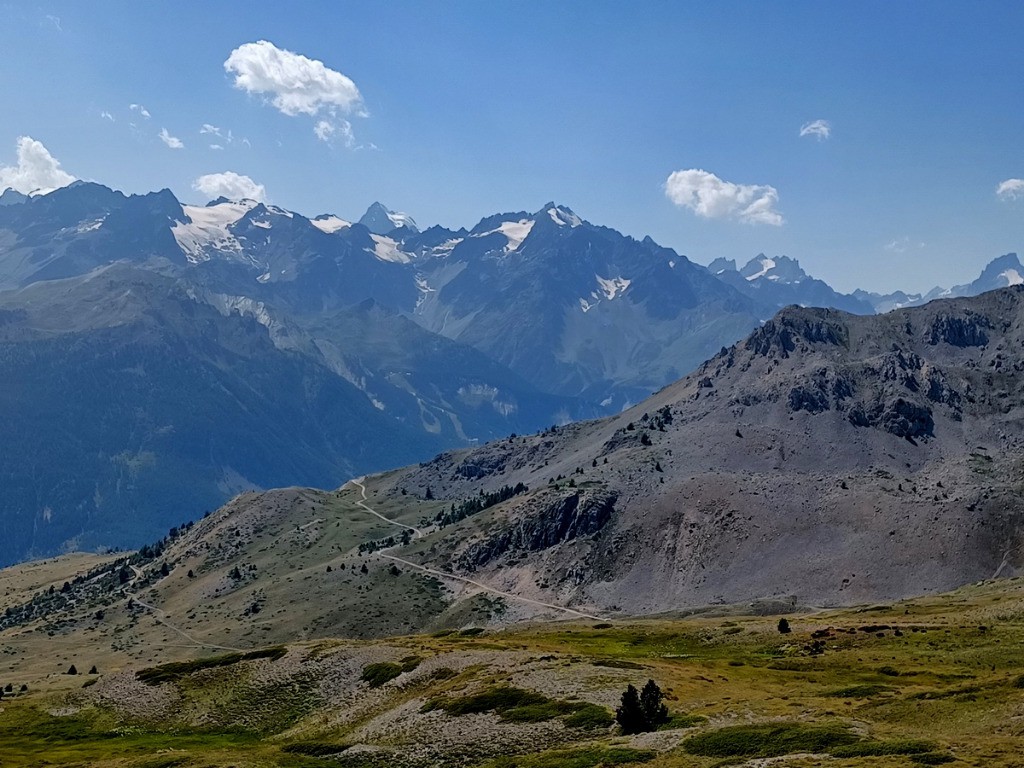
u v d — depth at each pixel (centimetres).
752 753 7775
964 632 15062
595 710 10256
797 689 10769
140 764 11819
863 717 8688
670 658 14725
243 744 13238
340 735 12325
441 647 15825
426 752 10388
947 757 6650
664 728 9250
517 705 11112
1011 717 7744
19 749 14712
